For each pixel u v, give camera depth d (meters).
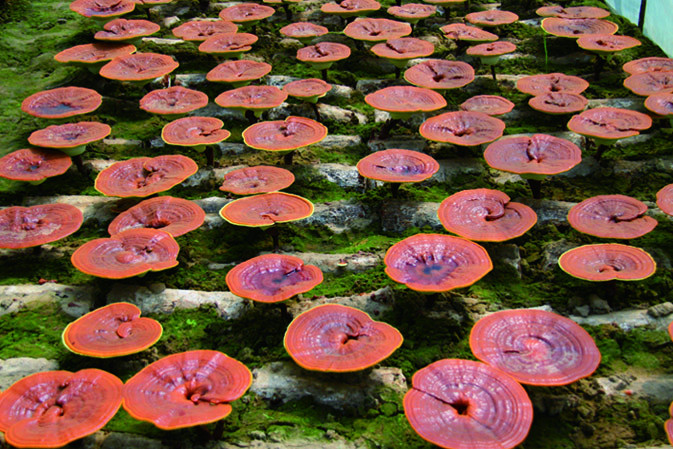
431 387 1.10
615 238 1.35
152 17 2.18
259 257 1.30
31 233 1.38
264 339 1.28
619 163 1.59
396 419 1.16
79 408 1.10
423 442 1.13
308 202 1.40
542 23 1.96
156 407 1.08
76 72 1.93
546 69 1.94
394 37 1.89
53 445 1.04
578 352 1.14
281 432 1.15
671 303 1.29
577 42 1.86
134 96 1.87
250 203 1.40
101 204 1.55
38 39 2.06
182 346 1.28
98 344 1.18
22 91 1.88
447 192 1.56
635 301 1.31
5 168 1.53
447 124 1.57
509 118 1.77
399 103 1.62
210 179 1.60
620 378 1.20
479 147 1.66
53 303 1.34
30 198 1.57
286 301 1.34
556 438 1.14
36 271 1.42
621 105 1.76
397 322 1.30
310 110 1.77
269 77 1.90
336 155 1.67
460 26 1.99
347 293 1.35
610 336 1.26
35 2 2.30
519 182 1.57
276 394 1.20
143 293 1.35
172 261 1.31
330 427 1.16
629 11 2.10
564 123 1.73
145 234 1.35
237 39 1.90
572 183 1.57
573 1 2.20
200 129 1.60
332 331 1.19
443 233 1.45
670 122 1.64
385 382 1.20
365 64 1.98
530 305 1.32
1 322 1.31
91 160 1.66
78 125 1.62
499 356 1.14
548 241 1.43
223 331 1.30
